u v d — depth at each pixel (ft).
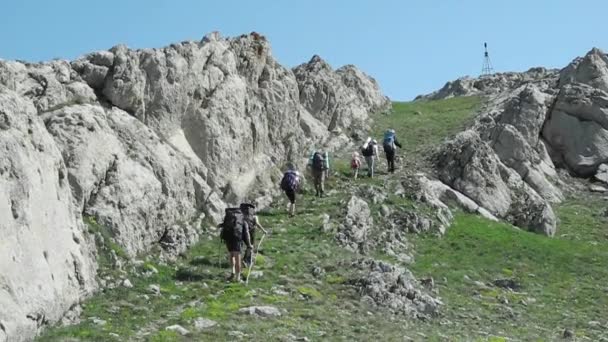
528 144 145.89
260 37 125.08
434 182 125.80
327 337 62.90
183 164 94.02
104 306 66.18
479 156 131.13
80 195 75.20
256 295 73.97
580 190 148.56
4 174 57.47
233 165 106.32
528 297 89.30
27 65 86.89
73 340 55.93
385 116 192.44
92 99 89.10
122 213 78.84
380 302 76.79
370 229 103.65
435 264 96.94
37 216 60.90
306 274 83.46
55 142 75.77
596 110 158.61
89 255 70.85
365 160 142.61
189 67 103.09
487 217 120.06
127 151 85.92
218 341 58.80
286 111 124.98
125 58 94.12
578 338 74.23
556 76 208.03
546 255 106.42
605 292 93.81
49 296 58.65
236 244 78.79
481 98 219.82
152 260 80.59
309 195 116.88
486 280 94.27
